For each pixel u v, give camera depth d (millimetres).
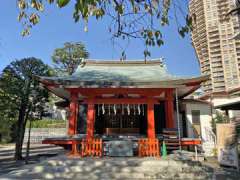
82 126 17594
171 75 17156
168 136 14258
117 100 14633
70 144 14609
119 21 4680
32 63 15992
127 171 10695
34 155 18203
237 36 7785
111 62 20219
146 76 16844
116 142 13336
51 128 31219
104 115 18328
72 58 43531
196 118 18812
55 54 43406
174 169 10875
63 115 40906
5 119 16609
